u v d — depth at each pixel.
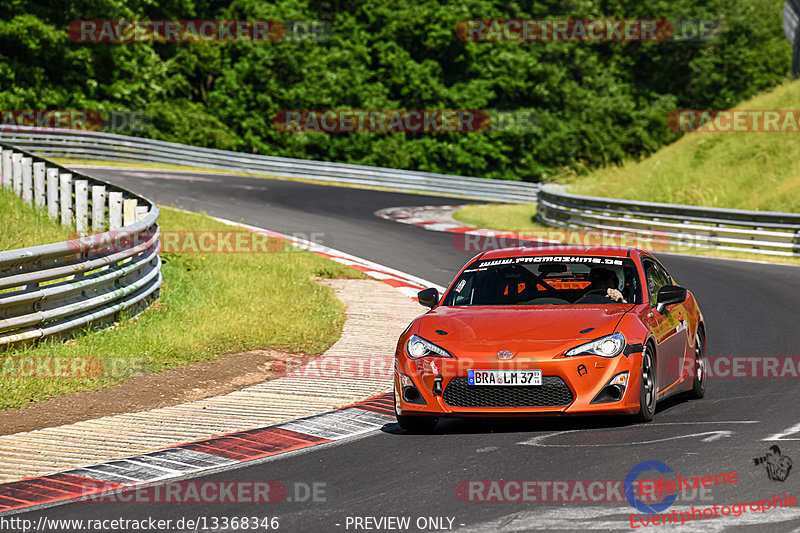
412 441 26.88
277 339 43.03
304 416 30.69
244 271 61.25
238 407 32.16
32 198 68.56
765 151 107.94
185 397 33.78
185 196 112.69
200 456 25.89
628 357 26.67
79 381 34.00
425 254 77.06
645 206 89.25
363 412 31.14
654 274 32.84
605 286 30.73
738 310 51.94
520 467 23.00
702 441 24.81
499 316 28.72
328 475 23.39
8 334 36.09
